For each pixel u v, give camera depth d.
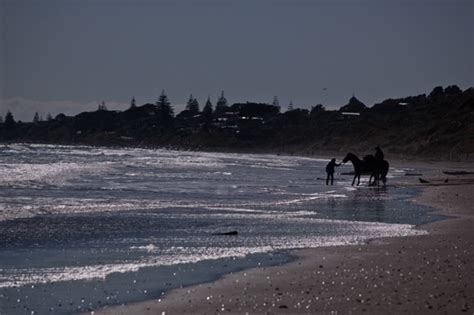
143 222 86.06
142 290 46.81
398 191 149.50
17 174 167.25
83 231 76.50
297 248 66.19
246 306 41.69
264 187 160.00
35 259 58.97
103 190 135.25
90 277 51.38
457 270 52.88
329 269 54.38
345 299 43.00
